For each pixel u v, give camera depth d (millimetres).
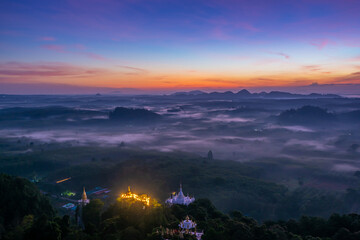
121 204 100938
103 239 79812
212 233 76688
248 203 170250
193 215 97438
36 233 80062
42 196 118812
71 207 159750
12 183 113125
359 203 173125
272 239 82250
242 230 82375
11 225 95062
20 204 105500
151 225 83500
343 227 94250
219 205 163750
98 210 99812
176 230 79312
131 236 78875
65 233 83938
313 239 88500
